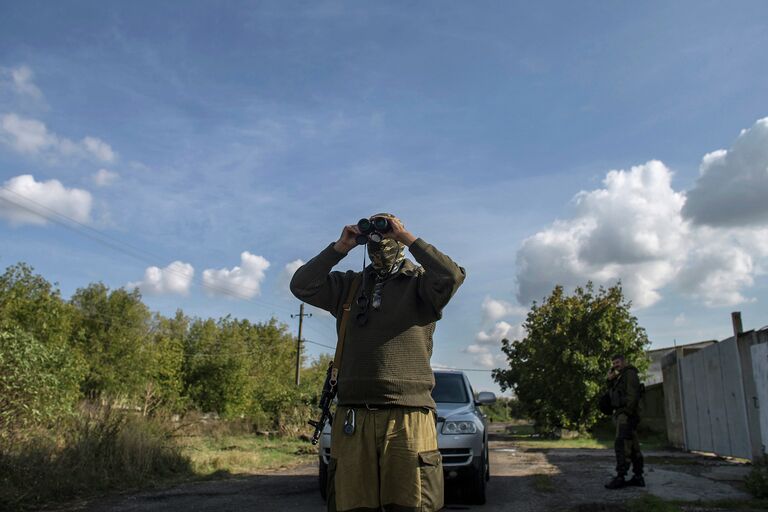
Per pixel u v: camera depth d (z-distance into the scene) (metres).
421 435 2.75
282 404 21.00
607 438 23.91
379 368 2.76
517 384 27.84
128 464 8.68
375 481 2.72
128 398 12.32
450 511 6.48
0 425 7.88
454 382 8.37
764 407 10.08
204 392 28.52
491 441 21.11
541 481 8.57
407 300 2.86
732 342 12.19
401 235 2.85
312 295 2.99
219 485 8.51
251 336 54.09
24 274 21.25
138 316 29.36
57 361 10.20
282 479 9.21
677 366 16.55
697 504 6.59
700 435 14.60
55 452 8.16
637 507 6.28
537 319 25.52
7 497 6.64
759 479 7.19
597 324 23.81
